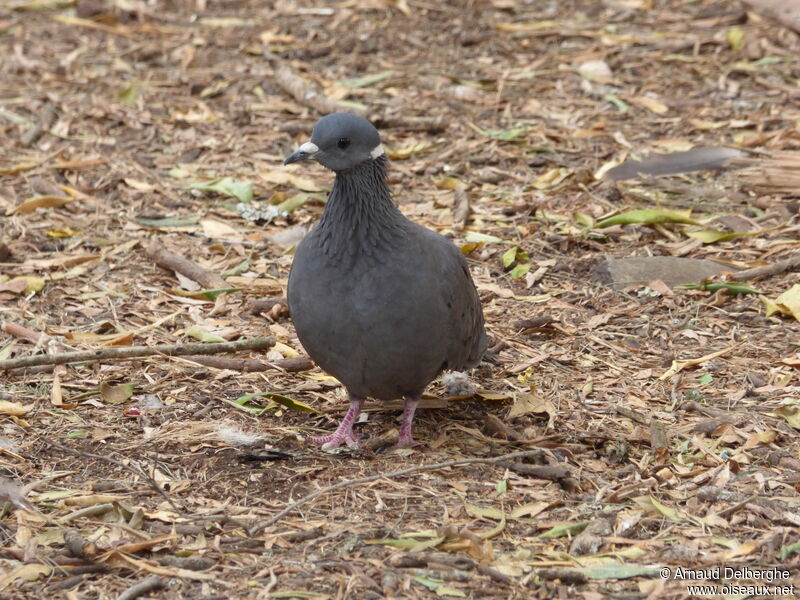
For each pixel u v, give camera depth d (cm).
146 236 1367
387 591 742
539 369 1095
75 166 1529
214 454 932
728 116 1645
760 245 1322
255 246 1352
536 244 1344
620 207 1423
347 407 1034
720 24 1928
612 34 1909
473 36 1912
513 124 1652
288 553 788
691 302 1211
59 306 1200
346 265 895
